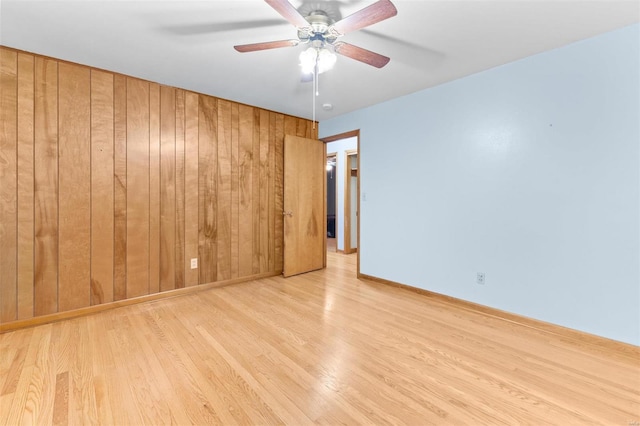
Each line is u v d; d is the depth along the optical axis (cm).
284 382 176
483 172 284
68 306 267
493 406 157
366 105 384
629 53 208
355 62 261
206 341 225
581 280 231
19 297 247
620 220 214
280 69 278
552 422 146
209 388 171
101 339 228
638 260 208
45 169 255
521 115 259
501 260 273
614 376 184
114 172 289
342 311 287
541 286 250
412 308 295
